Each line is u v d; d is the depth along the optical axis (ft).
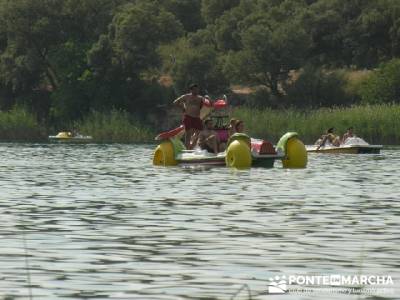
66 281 80.28
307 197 153.58
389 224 117.29
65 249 96.94
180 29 643.86
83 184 182.19
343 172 220.23
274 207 137.28
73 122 629.92
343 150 332.80
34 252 95.09
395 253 94.38
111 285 78.69
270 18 648.79
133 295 74.84
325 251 95.50
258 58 602.85
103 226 115.03
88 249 96.94
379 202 146.00
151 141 526.98
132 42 627.87
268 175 206.49
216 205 139.74
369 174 213.87
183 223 117.70
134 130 545.03
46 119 652.07
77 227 114.11
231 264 88.07
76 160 286.46
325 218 123.44
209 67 612.70
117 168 237.45
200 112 245.86
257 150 231.09
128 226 114.83
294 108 561.43
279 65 605.73
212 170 223.92
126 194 159.02
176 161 243.40
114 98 629.51
